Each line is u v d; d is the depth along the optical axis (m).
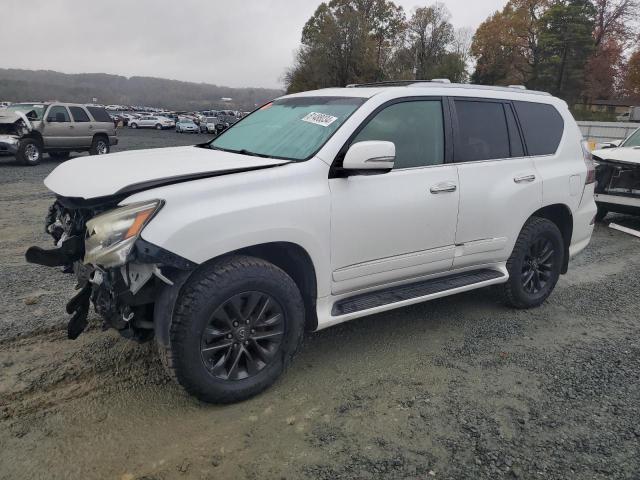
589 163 4.97
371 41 55.53
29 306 4.32
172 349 2.78
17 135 14.59
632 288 5.50
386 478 2.50
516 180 4.27
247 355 3.05
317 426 2.89
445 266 3.98
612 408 3.15
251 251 3.14
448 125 3.92
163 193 2.72
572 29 48.00
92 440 2.70
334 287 3.39
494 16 55.62
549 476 2.55
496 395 3.27
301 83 58.66
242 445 2.70
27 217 7.79
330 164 3.27
